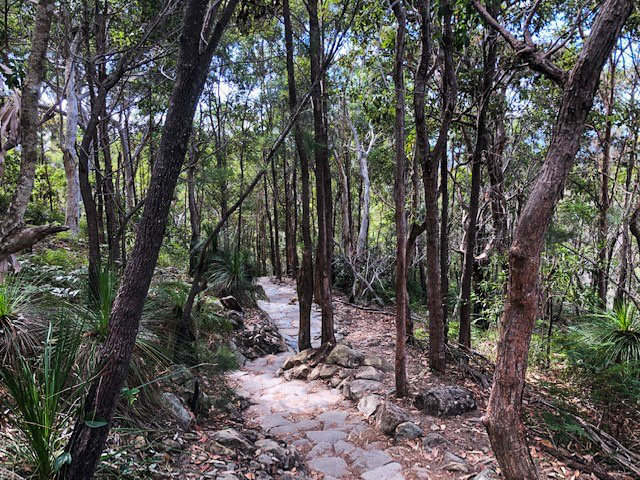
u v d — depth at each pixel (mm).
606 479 2916
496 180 7516
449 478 2955
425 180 4652
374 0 4613
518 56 2758
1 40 4902
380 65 5957
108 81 4191
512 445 2293
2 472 1936
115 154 15203
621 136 7836
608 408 3848
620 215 6391
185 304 4777
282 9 5652
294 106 5449
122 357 1884
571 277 6000
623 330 4203
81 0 4793
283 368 5641
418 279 13320
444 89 5008
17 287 3373
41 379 2320
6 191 9781
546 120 7570
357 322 8797
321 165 5562
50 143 16328
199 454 2889
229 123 11516
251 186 4855
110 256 4422
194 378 3896
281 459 3096
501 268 7152
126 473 2391
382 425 3738
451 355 5238
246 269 9133
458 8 4496
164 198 1932
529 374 5199
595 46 2137
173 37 5328
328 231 5707
